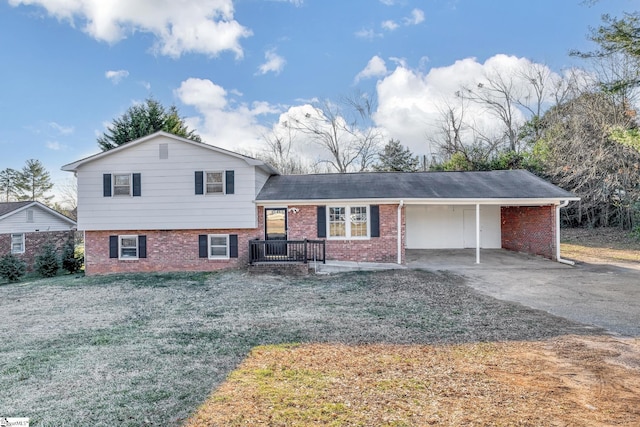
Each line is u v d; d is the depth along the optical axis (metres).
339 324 6.53
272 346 5.42
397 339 5.63
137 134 26.44
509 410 3.34
